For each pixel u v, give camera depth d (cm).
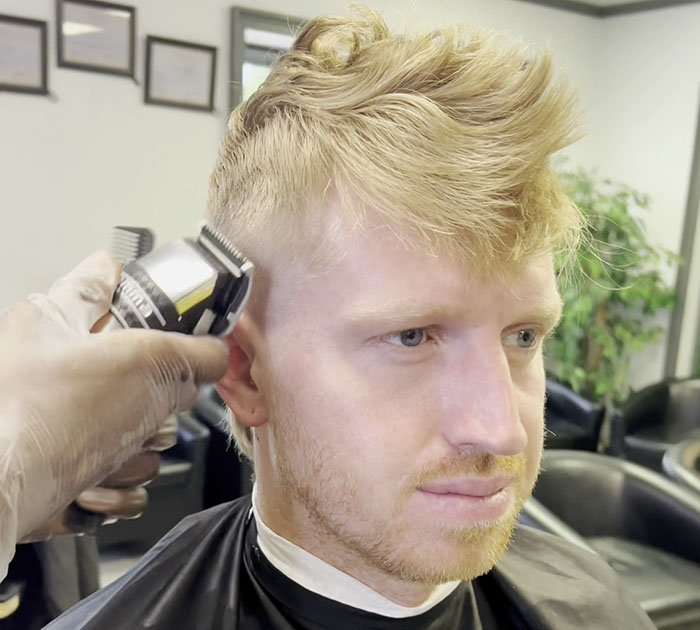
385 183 43
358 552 49
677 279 295
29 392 44
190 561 61
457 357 44
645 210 309
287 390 48
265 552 58
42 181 211
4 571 43
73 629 56
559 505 157
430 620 59
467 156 43
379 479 45
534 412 50
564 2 303
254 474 61
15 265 212
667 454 170
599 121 326
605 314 286
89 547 122
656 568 145
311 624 56
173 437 52
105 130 218
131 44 216
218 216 53
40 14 201
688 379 248
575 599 73
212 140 238
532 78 45
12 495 42
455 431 44
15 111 203
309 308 45
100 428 45
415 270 42
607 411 252
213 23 230
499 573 71
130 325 47
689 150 288
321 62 50
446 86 46
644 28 302
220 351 47
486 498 46
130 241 58
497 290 43
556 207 47
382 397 44
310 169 45
